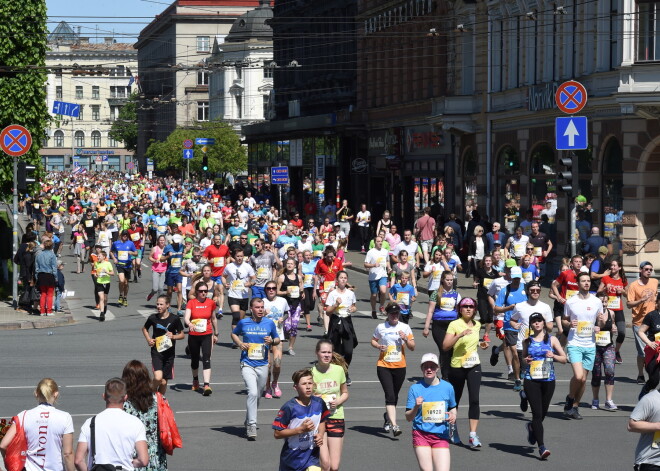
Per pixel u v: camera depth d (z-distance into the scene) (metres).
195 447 20.59
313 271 36.88
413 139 71.25
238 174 140.12
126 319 40.12
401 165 73.25
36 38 49.31
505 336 26.81
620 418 23.25
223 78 168.12
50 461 15.36
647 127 44.41
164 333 23.72
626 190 45.06
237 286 34.41
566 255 47.47
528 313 25.42
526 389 19.92
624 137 44.94
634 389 26.45
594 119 47.34
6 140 42.50
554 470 18.91
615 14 45.94
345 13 90.31
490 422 22.92
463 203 64.25
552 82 50.66
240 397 25.45
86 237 60.00
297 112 99.31
